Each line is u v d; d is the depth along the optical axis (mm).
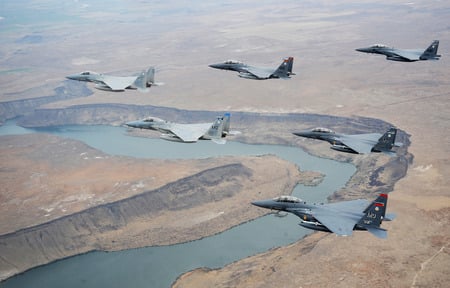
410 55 115688
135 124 106312
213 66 117062
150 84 113750
